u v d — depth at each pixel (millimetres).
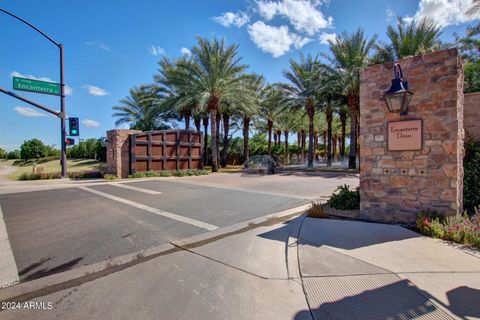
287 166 29812
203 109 19969
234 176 17047
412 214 5078
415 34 16625
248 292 2852
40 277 3244
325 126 39812
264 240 4547
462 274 3000
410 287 2764
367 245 4012
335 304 2576
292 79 23141
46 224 5562
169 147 17438
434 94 4797
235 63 19969
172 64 23297
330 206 6754
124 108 29188
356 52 18719
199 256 3867
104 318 2410
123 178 15273
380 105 5445
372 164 5578
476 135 6805
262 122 33875
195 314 2459
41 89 13375
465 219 4520
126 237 4742
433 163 4836
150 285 3014
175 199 8523
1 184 12398
